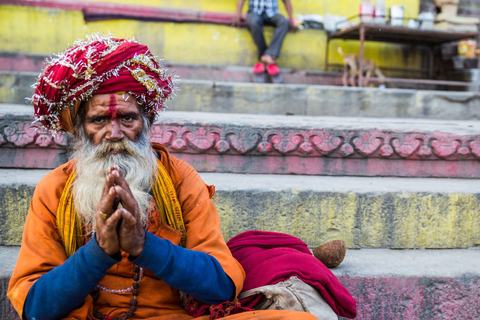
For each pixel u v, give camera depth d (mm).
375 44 5855
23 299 1307
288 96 4180
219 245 1504
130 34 5113
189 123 2715
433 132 2859
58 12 4883
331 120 3258
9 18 4781
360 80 5047
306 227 2357
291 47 5523
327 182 2584
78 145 1482
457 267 2121
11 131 2590
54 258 1406
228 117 3018
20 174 2465
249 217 2324
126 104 1395
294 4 5668
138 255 1301
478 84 5320
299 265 1614
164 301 1521
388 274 2012
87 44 1396
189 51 5262
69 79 1365
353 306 1621
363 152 2824
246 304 1526
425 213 2398
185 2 5238
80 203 1409
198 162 2768
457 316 2049
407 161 2895
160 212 1521
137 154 1430
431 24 5516
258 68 5113
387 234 2391
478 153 2885
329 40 5637
